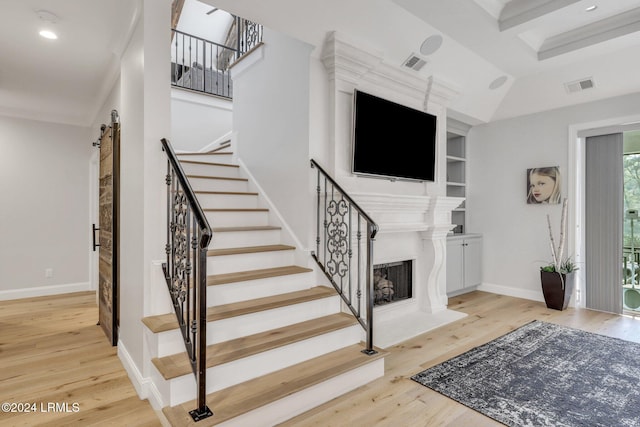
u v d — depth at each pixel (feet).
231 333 7.70
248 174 13.23
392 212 11.78
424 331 11.47
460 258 16.03
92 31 8.87
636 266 14.46
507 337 11.01
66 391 7.76
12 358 9.43
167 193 7.48
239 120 14.07
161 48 7.39
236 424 6.04
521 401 7.41
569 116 14.64
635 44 11.23
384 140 11.42
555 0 9.27
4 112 15.10
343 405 7.25
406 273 13.53
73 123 16.75
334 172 10.39
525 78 14.12
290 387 6.82
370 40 10.22
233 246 10.47
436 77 12.57
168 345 7.00
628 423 6.67
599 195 13.97
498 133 16.76
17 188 15.57
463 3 9.22
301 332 8.13
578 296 14.56
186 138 18.89
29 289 15.79
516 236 16.16
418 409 7.13
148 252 7.34
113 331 10.12
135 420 6.72
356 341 9.12
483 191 17.30
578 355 9.68
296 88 10.75
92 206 16.60
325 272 10.01
